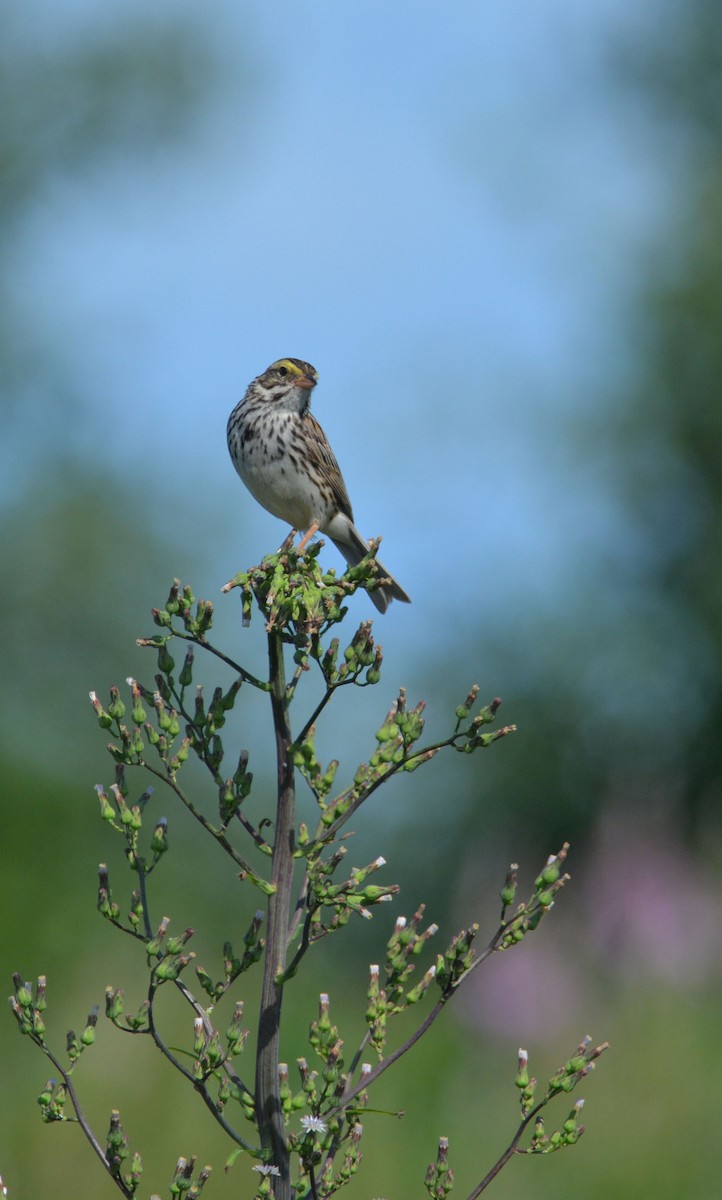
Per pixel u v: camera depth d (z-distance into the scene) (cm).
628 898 1319
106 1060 1117
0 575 3123
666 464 3484
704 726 3312
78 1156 1002
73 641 3138
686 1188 1036
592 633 3381
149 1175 1001
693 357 3494
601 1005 1278
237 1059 1077
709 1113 1094
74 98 3716
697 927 1315
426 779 3347
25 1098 1069
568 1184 1047
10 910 1561
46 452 3319
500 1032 1261
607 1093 1127
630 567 3497
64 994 1351
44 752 2317
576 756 3309
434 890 3309
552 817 3294
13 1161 998
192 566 3294
